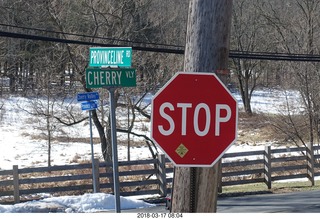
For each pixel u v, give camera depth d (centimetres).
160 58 2761
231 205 1742
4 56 3422
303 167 2389
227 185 2145
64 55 2731
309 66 3188
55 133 3975
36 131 4297
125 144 3609
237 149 3725
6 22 3170
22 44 3434
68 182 2338
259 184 2411
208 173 643
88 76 882
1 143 3866
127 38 2645
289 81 3319
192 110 560
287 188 2242
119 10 2627
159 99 557
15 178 1705
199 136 559
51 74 2844
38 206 1533
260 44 4903
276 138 4141
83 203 1614
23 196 1916
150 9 3200
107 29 2605
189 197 642
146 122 3825
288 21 3619
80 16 2606
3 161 3325
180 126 558
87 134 3972
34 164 3216
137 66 2727
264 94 6412
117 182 863
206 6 650
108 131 2652
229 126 563
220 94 564
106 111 2808
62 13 2583
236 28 4994
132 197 1947
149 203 1773
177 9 3622
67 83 3416
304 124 3275
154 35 3138
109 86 883
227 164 2173
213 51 648
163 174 1952
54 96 3059
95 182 1822
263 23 4762
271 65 4462
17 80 4069
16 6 3158
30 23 3145
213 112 562
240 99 6141
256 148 3778
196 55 650
